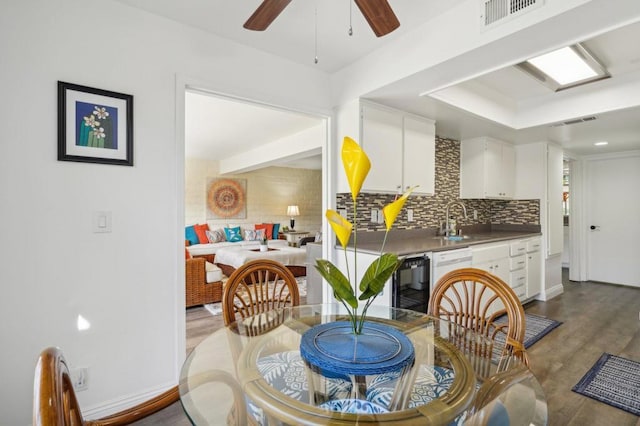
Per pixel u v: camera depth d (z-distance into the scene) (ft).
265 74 7.91
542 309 12.69
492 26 5.70
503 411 2.95
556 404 6.49
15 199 5.21
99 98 5.85
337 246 9.63
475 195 13.37
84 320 5.77
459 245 10.12
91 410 5.81
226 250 19.42
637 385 7.14
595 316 11.80
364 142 8.73
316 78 8.93
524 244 13.03
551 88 9.88
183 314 6.77
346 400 2.94
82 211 5.74
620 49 7.63
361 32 7.07
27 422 5.31
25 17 5.25
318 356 3.36
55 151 5.50
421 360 3.74
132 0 6.00
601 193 17.31
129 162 6.14
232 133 15.58
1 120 5.09
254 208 26.94
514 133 12.48
